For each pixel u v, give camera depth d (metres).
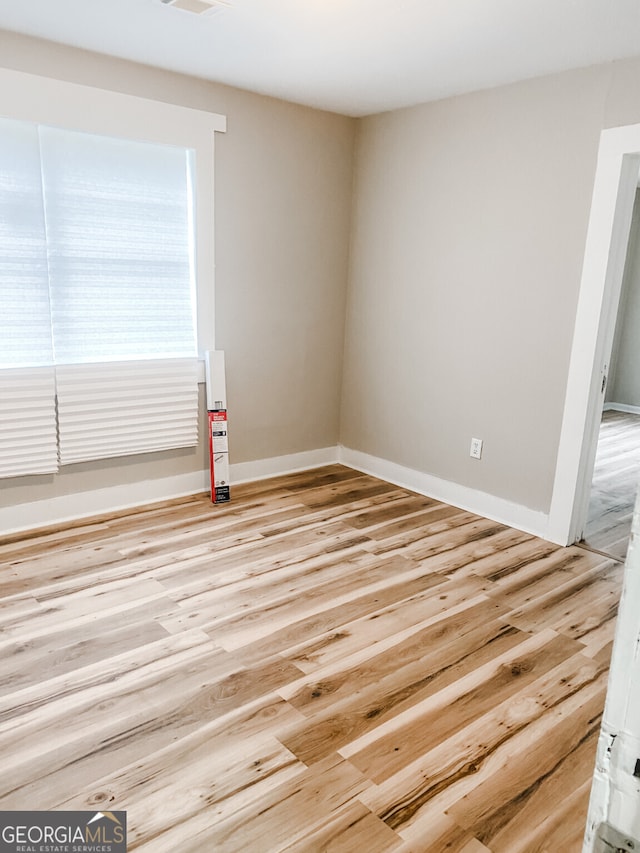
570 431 3.20
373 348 4.23
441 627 2.49
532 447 3.40
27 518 3.23
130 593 2.64
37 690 2.03
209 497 3.79
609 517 3.79
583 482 3.27
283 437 4.25
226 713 1.96
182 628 2.41
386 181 3.96
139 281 3.40
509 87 3.25
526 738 1.90
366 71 3.13
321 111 3.90
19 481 3.17
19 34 2.78
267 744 1.84
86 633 2.35
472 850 1.52
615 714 0.40
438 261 3.73
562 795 1.69
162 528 3.31
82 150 3.10
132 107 3.15
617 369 7.22
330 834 1.55
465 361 3.67
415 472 4.07
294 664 2.22
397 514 3.66
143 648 2.27
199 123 3.39
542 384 3.31
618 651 0.39
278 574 2.86
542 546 3.30
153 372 3.46
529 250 3.28
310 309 4.17
